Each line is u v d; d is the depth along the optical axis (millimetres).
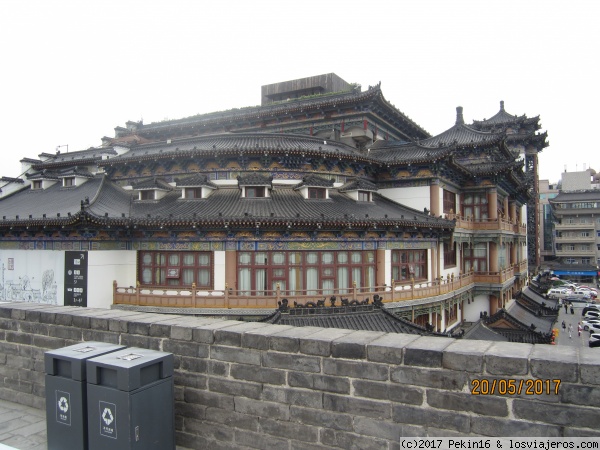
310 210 35312
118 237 34656
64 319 12336
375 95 47312
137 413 8367
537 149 89312
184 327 10344
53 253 34281
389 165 43938
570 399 6918
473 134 52906
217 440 9766
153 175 41219
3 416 12023
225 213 33469
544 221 152375
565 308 93438
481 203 50844
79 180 43281
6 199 46031
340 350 8617
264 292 33000
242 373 9586
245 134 42312
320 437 8711
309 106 50344
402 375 8078
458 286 44156
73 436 9008
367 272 35938
